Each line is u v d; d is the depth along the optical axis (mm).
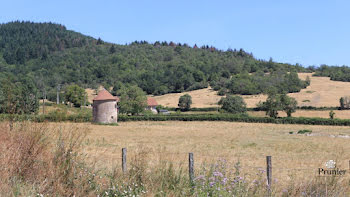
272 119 74875
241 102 97688
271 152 28453
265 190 8344
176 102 137625
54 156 7309
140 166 8594
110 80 183125
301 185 8516
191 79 167500
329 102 114500
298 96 127938
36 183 6832
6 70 191750
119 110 95562
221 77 174375
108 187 7453
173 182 8406
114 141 32594
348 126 68000
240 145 34500
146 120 79750
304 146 34219
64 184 6887
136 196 7156
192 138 42625
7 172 6727
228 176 9305
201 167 9891
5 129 7500
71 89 121438
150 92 167250
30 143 7262
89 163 8258
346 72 175500
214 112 107500
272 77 156875
